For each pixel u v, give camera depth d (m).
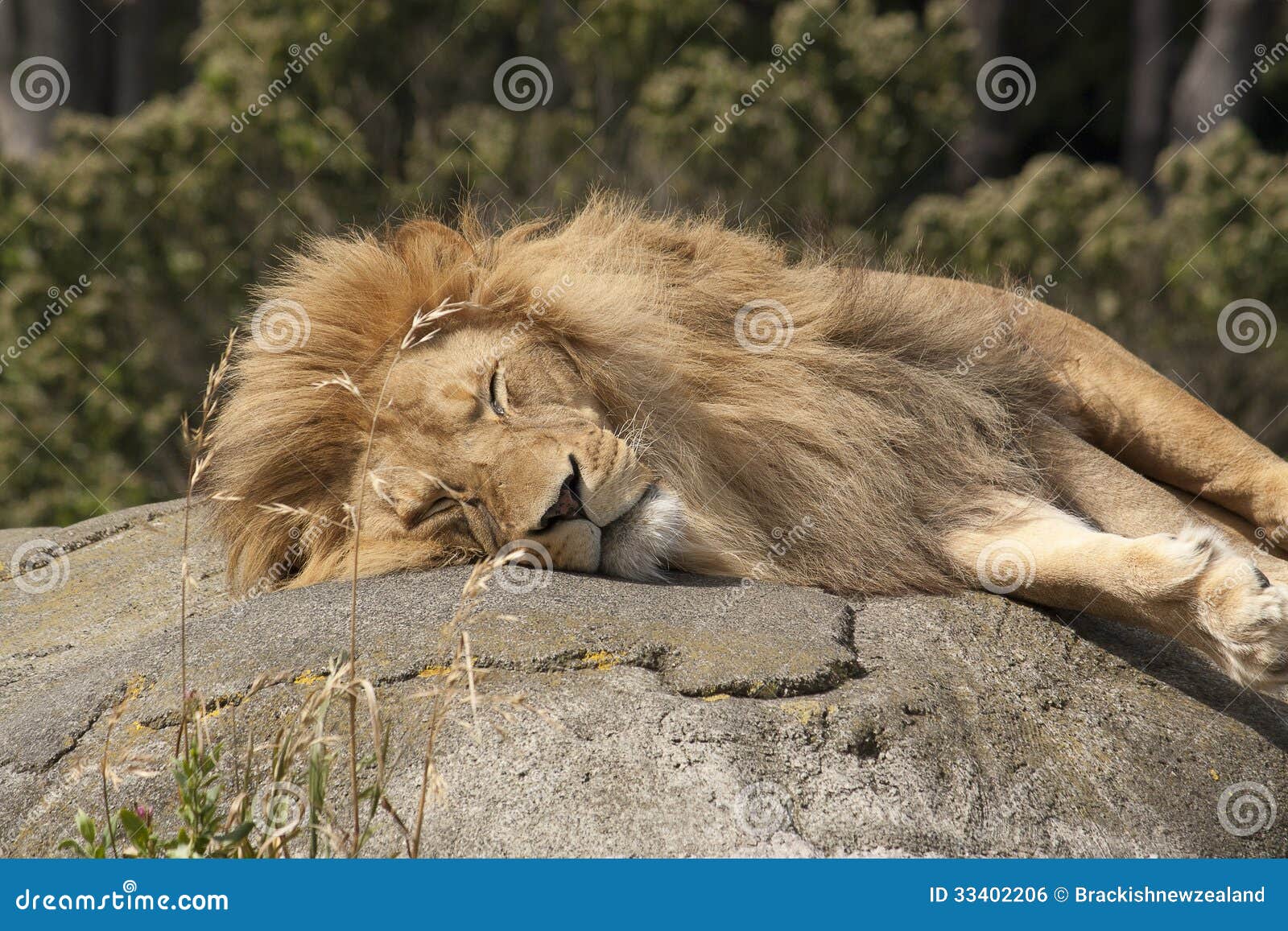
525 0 30.23
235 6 28.98
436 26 29.11
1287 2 45.31
